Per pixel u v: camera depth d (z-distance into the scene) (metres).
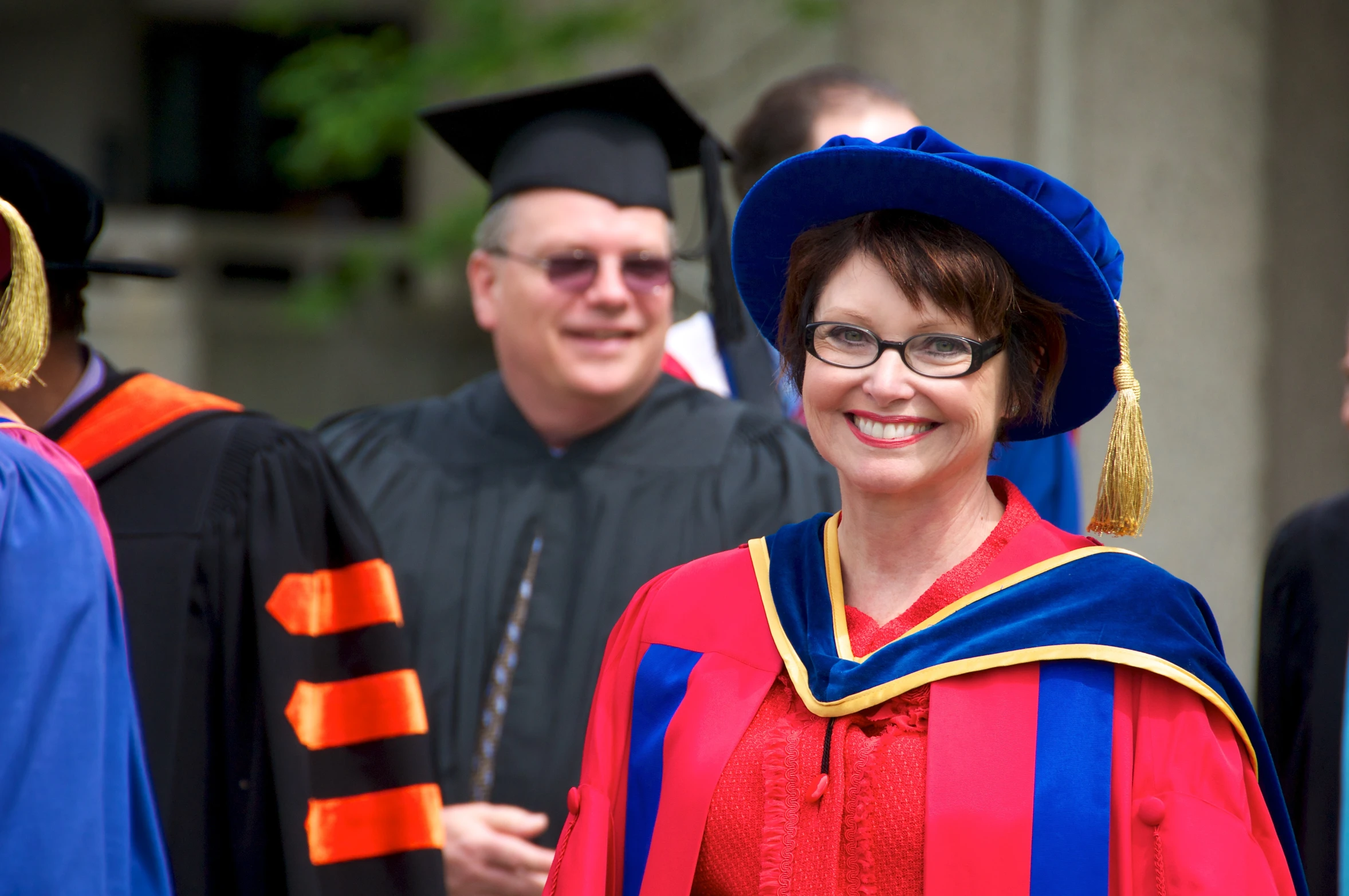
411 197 22.25
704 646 3.99
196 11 26.45
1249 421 12.70
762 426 6.79
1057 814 3.42
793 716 3.76
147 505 5.68
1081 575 3.68
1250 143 12.74
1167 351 12.70
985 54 13.29
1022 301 3.77
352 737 5.78
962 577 3.75
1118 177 12.80
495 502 6.65
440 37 18.62
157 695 5.46
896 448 3.67
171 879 5.37
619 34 15.67
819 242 3.81
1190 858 3.35
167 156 26.70
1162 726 3.52
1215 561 12.64
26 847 3.71
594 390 6.48
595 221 6.44
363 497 6.80
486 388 7.11
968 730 3.52
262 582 5.68
